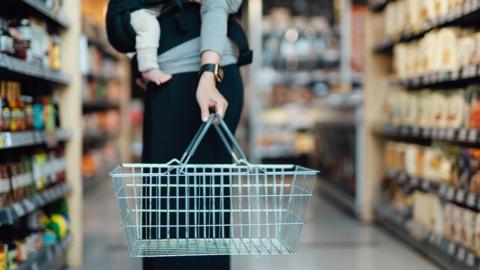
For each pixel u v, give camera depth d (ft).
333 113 20.67
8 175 8.26
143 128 6.85
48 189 9.87
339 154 19.67
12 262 8.29
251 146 23.85
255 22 23.26
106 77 24.48
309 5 25.31
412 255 12.11
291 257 11.96
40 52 9.39
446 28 10.90
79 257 11.10
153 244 5.20
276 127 26.84
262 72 24.86
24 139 8.50
